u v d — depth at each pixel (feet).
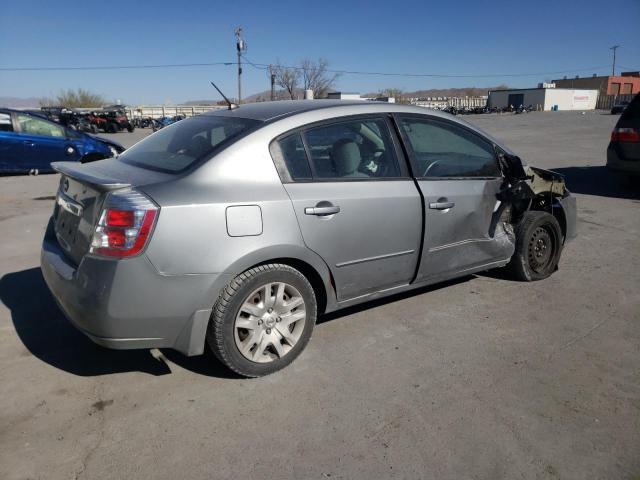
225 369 10.95
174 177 9.98
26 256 18.56
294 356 11.06
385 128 12.42
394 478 8.03
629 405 9.88
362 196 11.50
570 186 32.35
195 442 8.80
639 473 8.17
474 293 15.17
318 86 184.14
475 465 8.30
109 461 8.34
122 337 9.41
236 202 9.87
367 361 11.39
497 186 14.32
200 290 9.60
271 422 9.31
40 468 8.18
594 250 19.38
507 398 10.07
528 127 100.27
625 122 28.37
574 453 8.59
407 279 12.89
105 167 11.60
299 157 10.99
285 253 10.42
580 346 12.12
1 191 32.17
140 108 190.29
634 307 14.28
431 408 9.74
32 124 39.34
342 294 11.78
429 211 12.66
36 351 11.73
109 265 9.12
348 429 9.14
